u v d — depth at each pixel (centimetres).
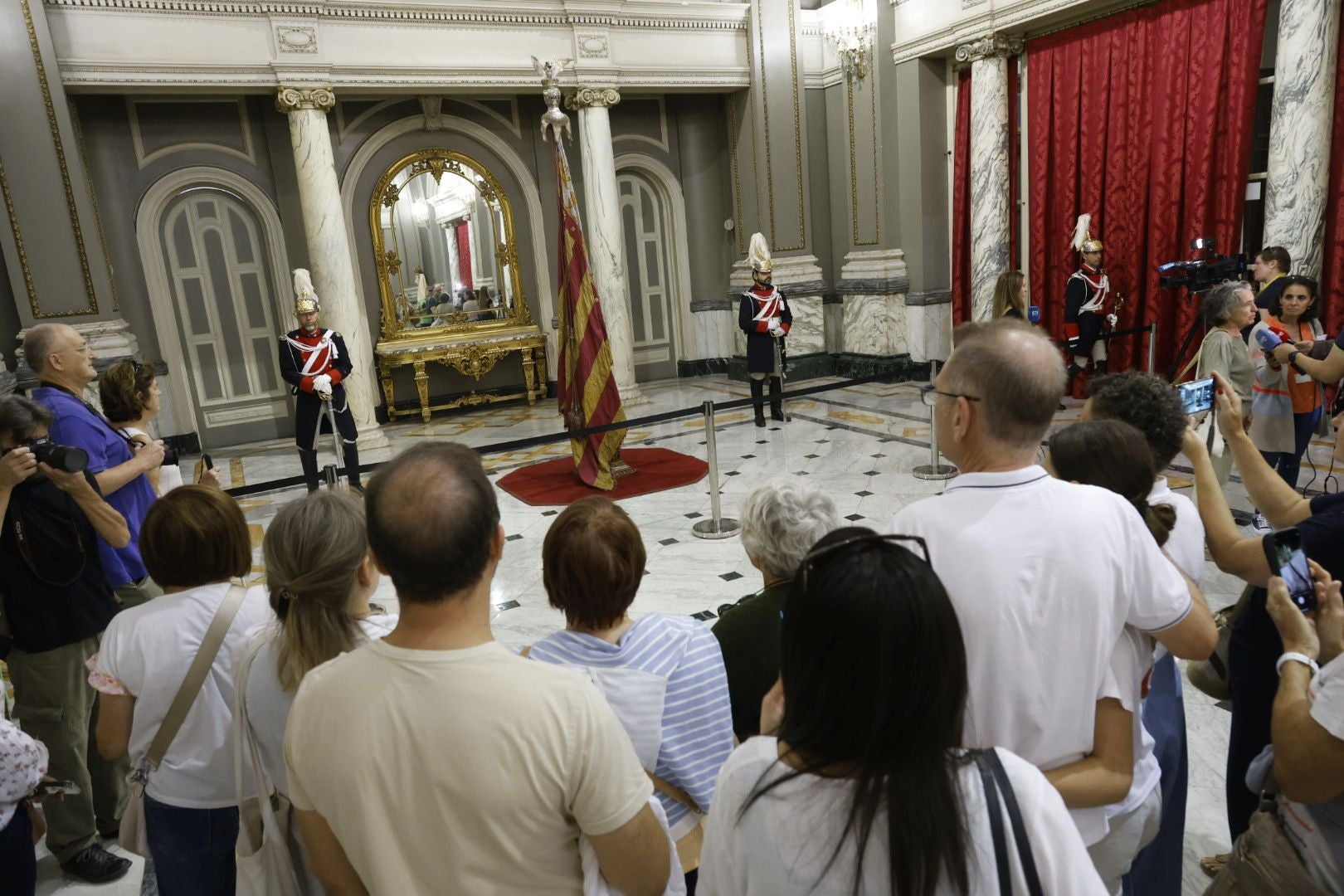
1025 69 783
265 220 827
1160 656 169
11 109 656
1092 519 121
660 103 981
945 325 914
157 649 151
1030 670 118
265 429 863
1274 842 130
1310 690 114
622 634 151
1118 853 134
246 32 718
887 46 884
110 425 282
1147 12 670
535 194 937
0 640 232
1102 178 729
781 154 944
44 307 682
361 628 140
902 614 77
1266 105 625
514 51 814
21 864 166
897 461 603
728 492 562
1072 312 712
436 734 101
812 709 81
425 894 104
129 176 773
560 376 608
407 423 906
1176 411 173
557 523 153
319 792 106
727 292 1045
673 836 146
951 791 76
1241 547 164
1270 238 585
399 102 865
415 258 902
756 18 908
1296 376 380
